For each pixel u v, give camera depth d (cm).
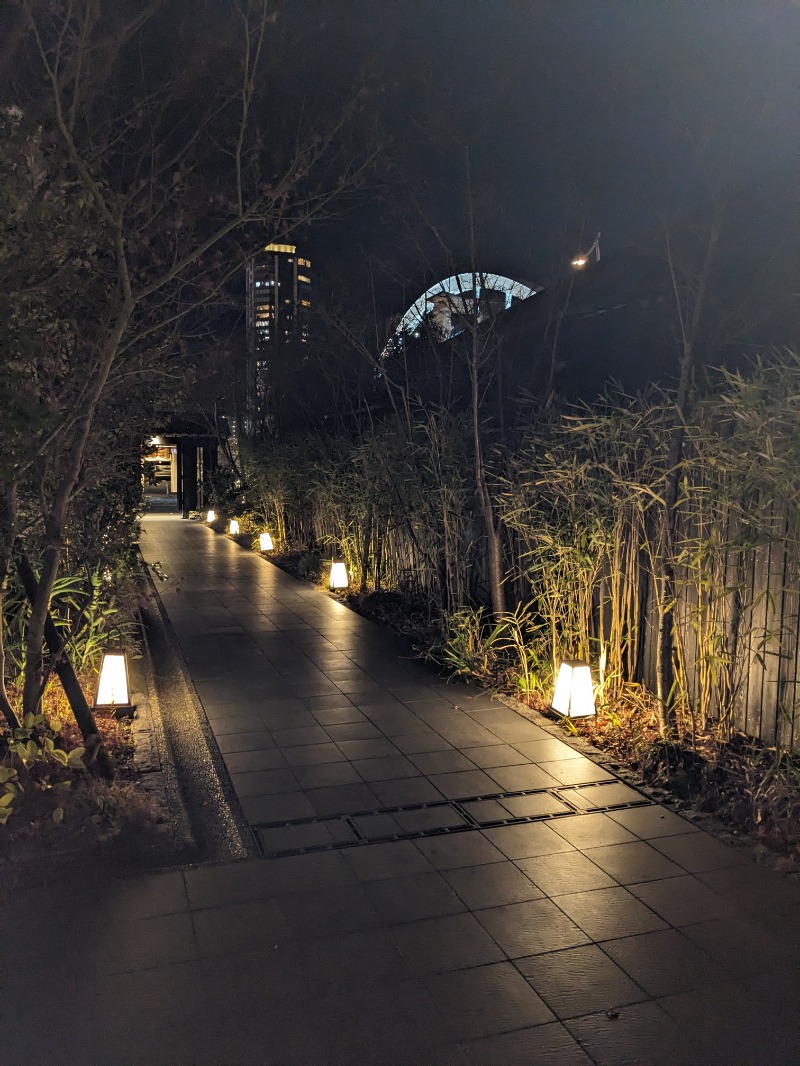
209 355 573
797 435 402
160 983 266
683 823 396
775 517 418
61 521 391
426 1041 240
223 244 436
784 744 449
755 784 415
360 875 342
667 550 496
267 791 437
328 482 1208
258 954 283
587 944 291
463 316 711
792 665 445
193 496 2444
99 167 371
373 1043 239
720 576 486
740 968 277
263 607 1016
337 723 556
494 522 738
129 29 343
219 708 591
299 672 698
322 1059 232
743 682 488
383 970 274
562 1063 232
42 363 379
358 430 1199
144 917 306
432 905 317
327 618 945
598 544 552
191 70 393
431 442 816
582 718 538
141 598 666
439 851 365
